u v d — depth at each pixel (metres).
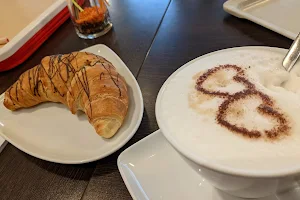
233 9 0.29
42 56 0.31
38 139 0.21
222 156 0.11
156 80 0.24
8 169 0.20
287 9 0.29
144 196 0.15
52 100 0.24
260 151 0.11
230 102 0.13
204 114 0.12
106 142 0.20
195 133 0.12
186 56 0.26
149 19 0.33
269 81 0.13
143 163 0.16
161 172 0.16
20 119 0.24
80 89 0.22
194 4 0.33
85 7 0.33
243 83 0.13
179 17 0.32
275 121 0.11
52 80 0.23
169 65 0.26
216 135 0.11
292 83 0.13
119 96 0.21
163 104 0.13
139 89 0.22
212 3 0.33
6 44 0.30
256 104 0.12
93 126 0.20
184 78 0.15
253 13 0.29
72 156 0.19
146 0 0.36
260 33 0.27
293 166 0.10
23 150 0.20
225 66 0.15
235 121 0.12
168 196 0.15
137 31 0.31
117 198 0.16
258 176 0.10
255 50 0.15
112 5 0.37
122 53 0.28
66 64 0.24
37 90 0.24
